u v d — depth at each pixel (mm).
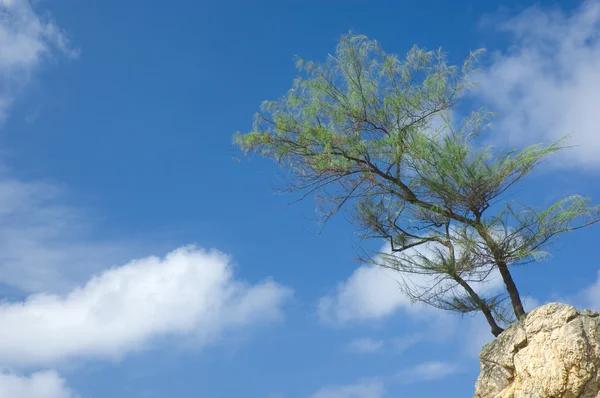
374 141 10523
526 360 8734
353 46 10930
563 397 8234
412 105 10562
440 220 10867
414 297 10727
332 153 10672
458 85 10523
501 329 10391
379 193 10820
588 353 8188
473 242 10141
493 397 9148
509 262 10188
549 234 10055
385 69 10703
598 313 8539
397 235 11164
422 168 10430
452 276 10492
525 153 10055
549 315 8750
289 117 10906
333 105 10820
